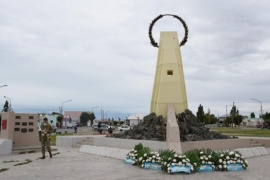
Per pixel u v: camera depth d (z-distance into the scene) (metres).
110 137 16.09
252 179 7.86
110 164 10.48
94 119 102.75
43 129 12.37
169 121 13.24
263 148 14.31
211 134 15.77
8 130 15.66
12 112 15.91
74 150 15.94
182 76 17.80
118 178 7.96
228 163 9.29
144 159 9.70
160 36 18.20
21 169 9.45
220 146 13.88
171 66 17.34
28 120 16.70
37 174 8.56
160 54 17.95
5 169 9.41
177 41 18.02
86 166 10.03
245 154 12.94
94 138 16.19
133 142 13.38
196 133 15.05
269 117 80.62
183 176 8.28
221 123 97.50
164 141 12.52
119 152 12.32
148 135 14.47
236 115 86.69
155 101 17.61
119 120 97.81
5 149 13.71
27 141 16.50
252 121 100.81
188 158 9.05
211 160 9.32
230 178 8.00
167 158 9.09
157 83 17.75
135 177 8.10
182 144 12.09
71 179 7.85
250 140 16.98
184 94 17.61
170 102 16.81
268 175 8.45
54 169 9.43
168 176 8.27
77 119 103.88
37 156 13.06
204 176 8.29
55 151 15.34
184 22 18.42
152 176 8.24
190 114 16.80
